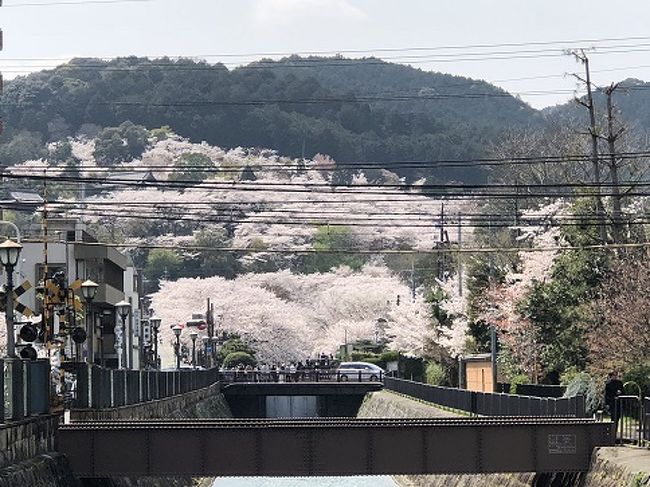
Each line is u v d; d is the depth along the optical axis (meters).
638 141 172.75
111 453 54.94
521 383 106.81
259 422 57.88
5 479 40.66
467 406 92.62
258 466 55.44
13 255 54.03
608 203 113.88
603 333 84.06
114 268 154.62
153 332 157.50
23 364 49.31
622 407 59.16
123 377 79.44
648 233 102.56
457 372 148.75
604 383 76.19
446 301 153.38
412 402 119.38
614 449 55.16
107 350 147.12
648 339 79.81
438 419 58.16
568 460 56.50
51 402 56.28
